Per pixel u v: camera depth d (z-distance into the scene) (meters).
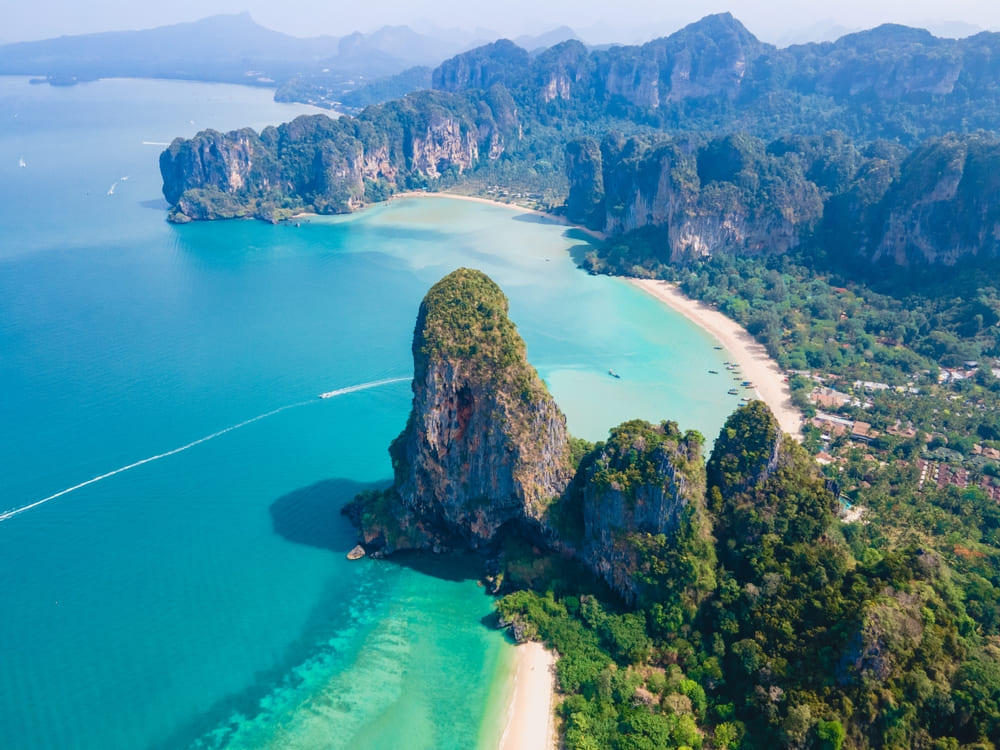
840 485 126.19
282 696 88.62
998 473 134.75
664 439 99.75
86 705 87.00
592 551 102.56
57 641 95.88
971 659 79.88
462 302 114.19
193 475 132.62
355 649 95.25
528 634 95.81
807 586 88.12
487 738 82.94
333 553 112.88
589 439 144.88
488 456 106.62
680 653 90.12
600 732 80.88
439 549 112.56
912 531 115.50
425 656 94.06
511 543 109.75
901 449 141.88
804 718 74.94
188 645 95.69
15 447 140.12
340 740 82.75
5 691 88.62
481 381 106.19
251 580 107.06
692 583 93.06
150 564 110.12
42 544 114.25
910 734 74.69
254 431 147.62
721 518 99.75
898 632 77.69
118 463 135.88
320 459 138.50
